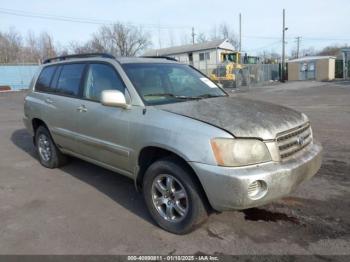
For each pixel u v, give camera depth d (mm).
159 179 3613
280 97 18219
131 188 4938
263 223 3688
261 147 3086
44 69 6078
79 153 5027
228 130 3068
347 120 9633
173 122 3379
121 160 4102
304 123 3656
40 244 3443
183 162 3373
